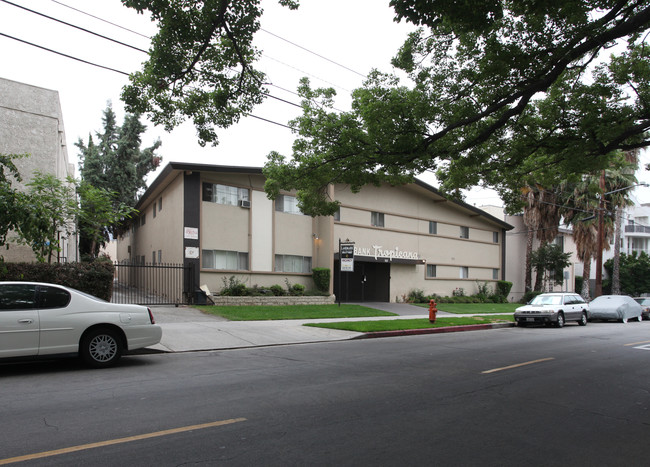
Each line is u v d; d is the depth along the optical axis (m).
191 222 20.55
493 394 7.26
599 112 11.17
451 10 7.43
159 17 8.73
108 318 8.64
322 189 14.73
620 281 45.06
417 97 10.74
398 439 5.01
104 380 7.54
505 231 38.47
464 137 12.52
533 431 5.46
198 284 20.44
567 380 8.55
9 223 10.46
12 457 4.22
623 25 8.48
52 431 4.95
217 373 8.30
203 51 9.36
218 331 13.32
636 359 11.34
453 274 33.66
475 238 35.84
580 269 46.31
